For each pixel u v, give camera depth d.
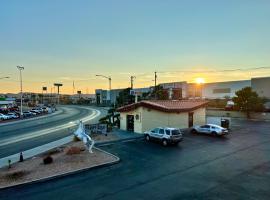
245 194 13.98
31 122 55.25
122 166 19.77
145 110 34.25
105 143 28.81
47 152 24.81
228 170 18.31
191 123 39.50
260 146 26.44
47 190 15.12
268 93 65.25
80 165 19.70
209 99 85.69
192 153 23.72
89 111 87.00
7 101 107.00
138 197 13.82
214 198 13.49
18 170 18.92
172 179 16.59
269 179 16.33
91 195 14.24
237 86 84.81
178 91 72.44
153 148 26.03
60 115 72.62
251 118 55.53
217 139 30.59
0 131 41.72
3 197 14.20
